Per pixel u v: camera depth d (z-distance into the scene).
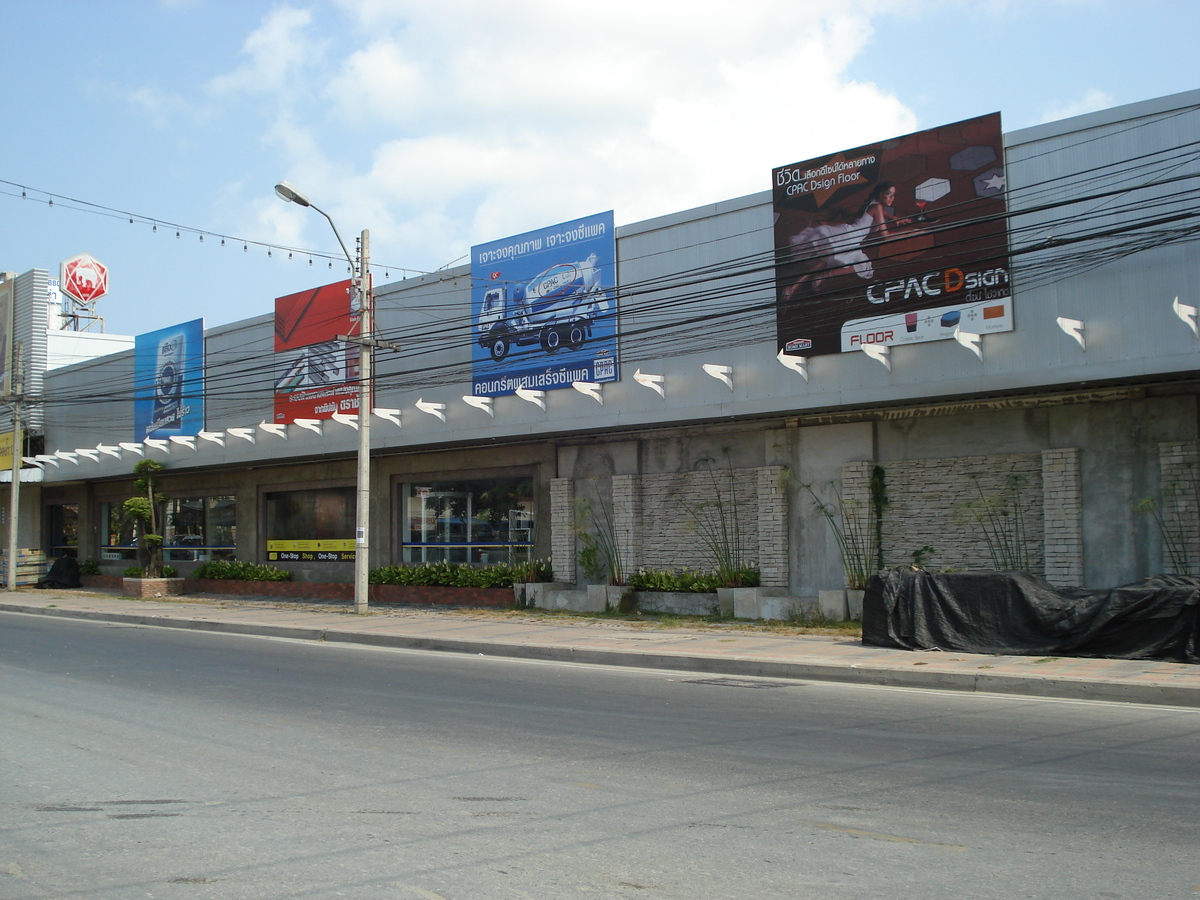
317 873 5.47
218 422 30.66
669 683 12.75
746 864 5.51
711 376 19.17
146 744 9.12
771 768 7.87
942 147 16.56
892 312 16.97
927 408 17.38
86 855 5.87
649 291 20.11
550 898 5.01
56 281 42.72
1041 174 15.60
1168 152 14.52
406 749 8.81
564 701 11.38
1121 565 15.33
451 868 5.50
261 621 21.31
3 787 7.56
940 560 17.17
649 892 5.07
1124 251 14.73
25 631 20.84
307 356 27.56
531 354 22.27
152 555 30.59
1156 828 6.11
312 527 29.62
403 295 25.12
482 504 24.88
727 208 19.27
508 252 22.81
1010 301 15.74
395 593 24.97
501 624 19.36
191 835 6.25
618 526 21.50
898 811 6.57
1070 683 11.20
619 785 7.40
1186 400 14.88
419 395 24.67
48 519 39.72
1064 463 15.82
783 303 18.23
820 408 17.78
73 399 34.94
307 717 10.47
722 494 20.17
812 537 18.77
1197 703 10.44
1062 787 7.14
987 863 5.48
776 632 16.77
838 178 17.70
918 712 10.31
